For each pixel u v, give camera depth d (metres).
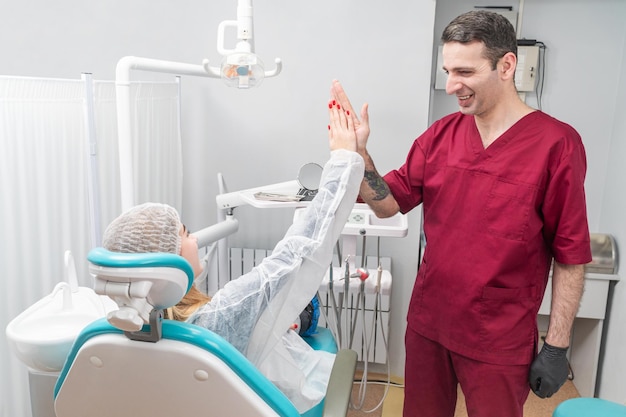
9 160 1.79
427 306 1.76
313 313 1.92
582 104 2.75
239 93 2.75
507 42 1.49
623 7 2.62
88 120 1.92
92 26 2.76
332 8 2.57
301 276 1.29
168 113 2.62
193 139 2.83
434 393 1.83
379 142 2.67
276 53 2.66
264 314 1.25
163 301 0.98
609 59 2.69
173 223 1.15
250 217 2.89
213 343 0.99
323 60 2.63
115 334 1.01
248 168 2.83
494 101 1.56
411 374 1.85
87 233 2.17
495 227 1.60
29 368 1.59
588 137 2.78
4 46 2.82
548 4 2.68
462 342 1.68
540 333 2.92
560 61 2.72
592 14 2.66
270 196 2.22
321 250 1.29
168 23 2.71
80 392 1.07
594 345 2.61
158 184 2.57
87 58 2.79
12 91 1.77
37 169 1.90
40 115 1.88
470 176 1.65
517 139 1.58
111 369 1.02
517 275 1.61
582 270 1.57
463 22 1.48
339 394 1.28
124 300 0.94
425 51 2.54
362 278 1.97
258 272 1.25
